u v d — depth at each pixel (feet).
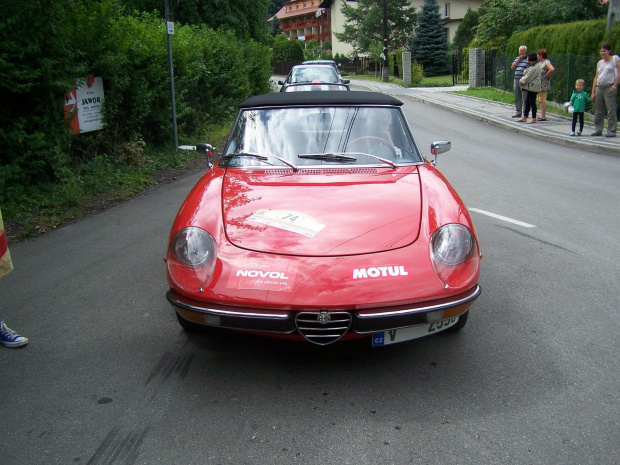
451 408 9.42
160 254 17.58
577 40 55.88
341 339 9.86
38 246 18.58
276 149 13.73
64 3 24.75
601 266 16.08
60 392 10.02
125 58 29.55
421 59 140.77
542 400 9.59
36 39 23.35
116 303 13.91
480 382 10.21
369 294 9.48
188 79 40.86
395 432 8.79
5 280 15.53
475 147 39.70
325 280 9.60
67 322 12.89
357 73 160.76
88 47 27.81
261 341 11.94
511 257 16.99
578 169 31.60
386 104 14.65
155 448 8.48
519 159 35.01
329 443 8.55
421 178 12.53
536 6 87.81
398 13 152.97
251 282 9.68
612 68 39.81
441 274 9.91
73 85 25.11
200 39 46.55
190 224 10.85
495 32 91.40
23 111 24.57
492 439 8.57
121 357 11.28
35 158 24.22
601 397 9.64
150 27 35.40
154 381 10.38
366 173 12.93
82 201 24.23
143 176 29.30
